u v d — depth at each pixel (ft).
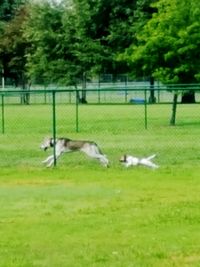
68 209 52.70
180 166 75.72
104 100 242.58
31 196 58.44
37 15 241.35
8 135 114.01
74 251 40.68
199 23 130.00
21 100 215.10
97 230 45.80
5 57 280.92
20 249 41.24
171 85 125.70
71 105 200.23
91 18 225.35
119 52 220.02
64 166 76.28
